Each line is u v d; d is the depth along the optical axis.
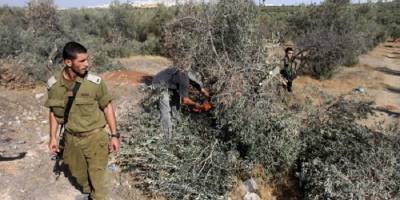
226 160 4.88
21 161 4.70
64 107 3.38
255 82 5.30
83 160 3.62
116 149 3.62
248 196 4.77
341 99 5.67
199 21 5.50
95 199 3.71
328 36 12.44
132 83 7.91
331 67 12.02
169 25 5.73
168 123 5.14
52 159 4.80
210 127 5.44
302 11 16.25
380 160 4.73
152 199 4.38
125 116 5.99
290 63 7.15
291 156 5.05
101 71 9.12
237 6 5.55
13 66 7.51
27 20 13.45
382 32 24.81
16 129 5.58
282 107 5.32
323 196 4.54
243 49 5.45
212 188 4.59
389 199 4.45
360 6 25.95
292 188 5.02
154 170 4.72
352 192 4.34
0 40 8.95
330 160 4.87
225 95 5.02
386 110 8.69
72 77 3.29
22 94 6.95
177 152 4.96
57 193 4.16
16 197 4.06
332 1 14.84
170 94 5.27
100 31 16.50
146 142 4.89
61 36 11.41
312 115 5.49
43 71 7.84
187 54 5.24
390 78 12.77
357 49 14.81
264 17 6.22
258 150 5.07
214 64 5.43
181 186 4.41
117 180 4.59
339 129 5.20
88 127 3.43
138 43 14.62
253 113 4.98
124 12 16.98
